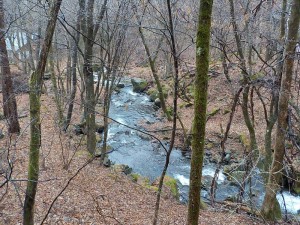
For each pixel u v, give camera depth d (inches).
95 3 511.8
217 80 909.2
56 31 569.0
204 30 159.5
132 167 598.9
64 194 365.4
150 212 374.6
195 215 182.9
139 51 776.9
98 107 823.1
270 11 391.5
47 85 1003.3
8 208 305.3
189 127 780.0
